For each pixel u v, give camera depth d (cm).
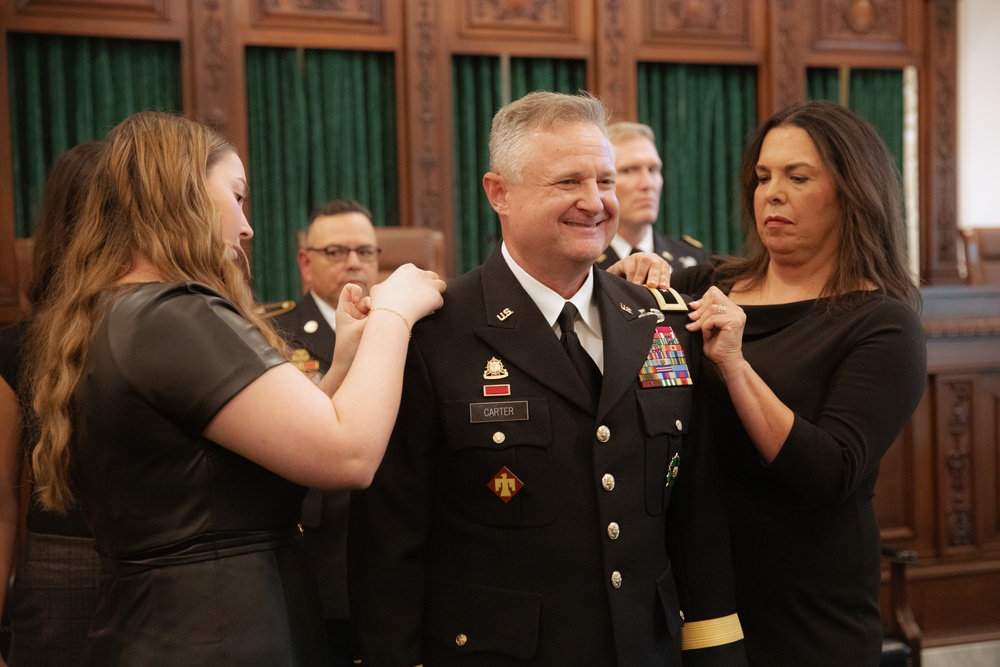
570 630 154
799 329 188
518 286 164
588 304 168
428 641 160
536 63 569
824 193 187
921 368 179
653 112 589
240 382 131
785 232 190
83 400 135
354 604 160
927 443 407
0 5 481
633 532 158
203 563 135
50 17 492
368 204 555
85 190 152
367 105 553
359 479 135
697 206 602
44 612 176
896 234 190
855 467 171
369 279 318
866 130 189
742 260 213
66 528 177
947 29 624
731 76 599
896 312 180
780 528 184
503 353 159
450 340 161
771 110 596
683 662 171
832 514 182
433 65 548
